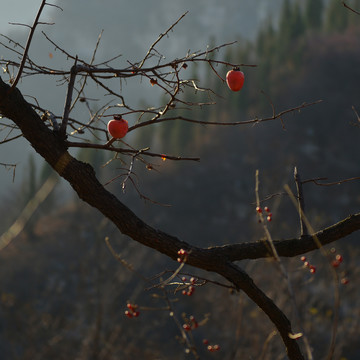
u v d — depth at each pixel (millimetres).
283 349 10602
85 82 2643
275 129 72250
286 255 2750
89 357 15367
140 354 15547
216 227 56688
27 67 2594
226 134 71812
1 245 1966
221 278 18766
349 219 2773
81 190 2570
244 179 63156
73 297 24812
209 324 16688
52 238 39219
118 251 19203
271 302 2695
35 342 16219
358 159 68188
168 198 59656
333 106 77062
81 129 2664
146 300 20453
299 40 92625
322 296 13602
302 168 66188
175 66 2582
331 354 1946
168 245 2639
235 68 2650
